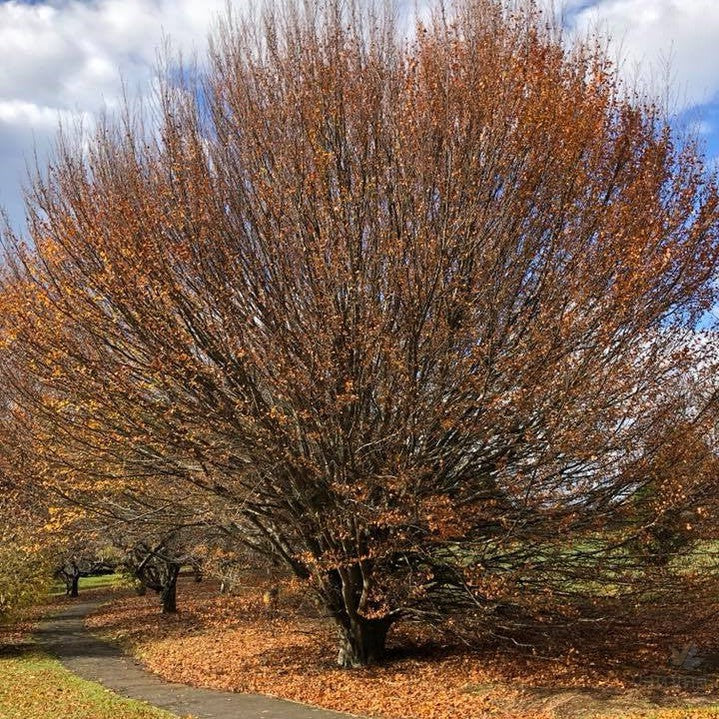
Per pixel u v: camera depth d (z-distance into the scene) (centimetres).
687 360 1247
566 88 1395
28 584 2098
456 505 1281
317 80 1352
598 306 1231
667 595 1314
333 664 1528
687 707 1045
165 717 1130
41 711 1181
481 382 1223
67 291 1312
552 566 1341
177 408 1301
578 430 1197
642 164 1380
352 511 1270
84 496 1488
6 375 1473
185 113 1402
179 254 1277
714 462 1245
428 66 1370
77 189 1396
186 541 2283
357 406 1271
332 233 1272
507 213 1302
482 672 1345
